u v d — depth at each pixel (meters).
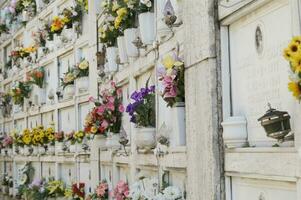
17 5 13.20
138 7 5.46
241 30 3.59
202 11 3.89
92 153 8.16
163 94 4.46
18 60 13.42
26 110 12.80
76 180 9.08
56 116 10.47
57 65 10.50
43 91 11.42
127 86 6.67
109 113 6.78
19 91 12.45
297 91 2.52
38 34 11.19
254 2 3.26
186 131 4.27
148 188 5.14
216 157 3.72
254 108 3.40
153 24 5.30
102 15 7.50
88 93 8.60
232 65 3.72
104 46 7.50
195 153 4.06
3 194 14.86
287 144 2.99
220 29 3.77
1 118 15.52
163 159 4.98
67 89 9.30
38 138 10.79
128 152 6.35
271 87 3.19
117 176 7.02
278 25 3.10
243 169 3.42
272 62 3.18
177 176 4.76
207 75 3.80
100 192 7.20
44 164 11.43
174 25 4.54
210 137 3.76
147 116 5.29
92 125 6.99
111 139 6.82
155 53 5.23
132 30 5.86
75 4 9.15
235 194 3.62
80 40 9.04
